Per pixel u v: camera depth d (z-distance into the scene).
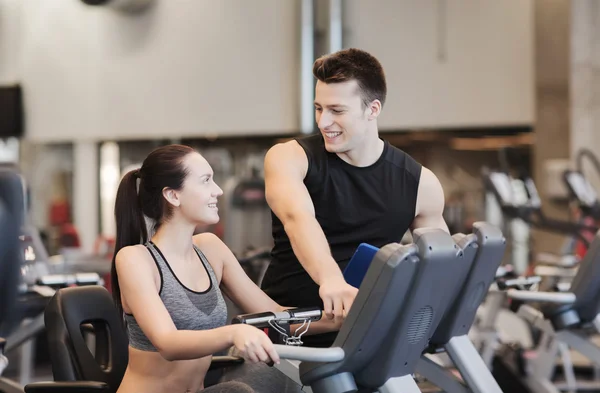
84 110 12.91
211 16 11.94
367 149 3.26
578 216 8.18
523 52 10.48
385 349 2.72
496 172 7.08
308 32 11.19
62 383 2.94
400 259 2.55
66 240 11.72
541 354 5.55
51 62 13.17
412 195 3.32
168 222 2.95
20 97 13.44
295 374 2.87
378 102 3.18
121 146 12.97
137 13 12.38
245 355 2.53
